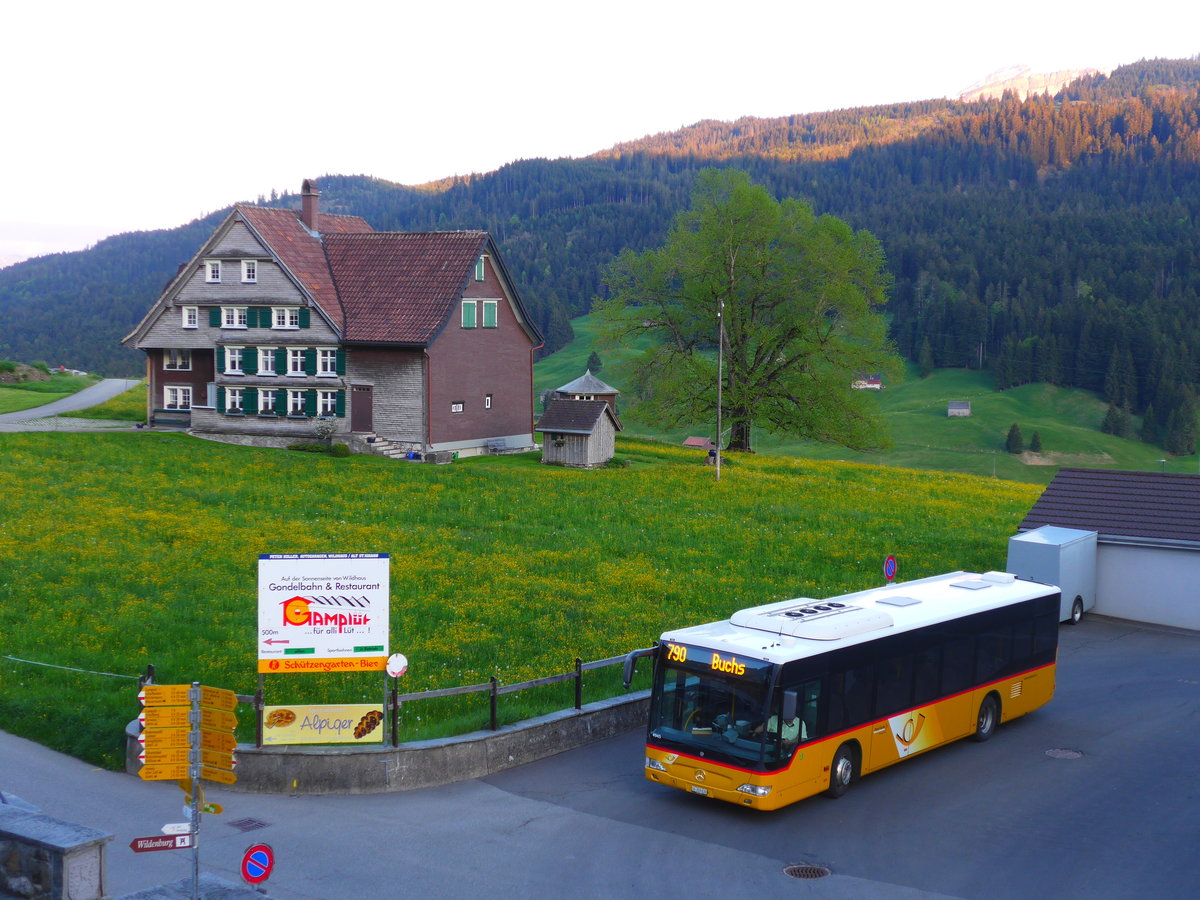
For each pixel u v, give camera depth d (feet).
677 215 231.30
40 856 38.58
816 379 222.48
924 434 564.71
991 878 51.06
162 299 201.05
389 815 56.90
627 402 268.00
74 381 332.19
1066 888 50.11
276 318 193.26
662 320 232.32
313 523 127.03
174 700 41.39
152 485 142.61
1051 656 79.41
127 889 46.70
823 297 220.43
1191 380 583.99
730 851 53.62
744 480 182.80
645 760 64.85
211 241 196.13
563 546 123.95
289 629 60.44
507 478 168.76
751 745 56.85
